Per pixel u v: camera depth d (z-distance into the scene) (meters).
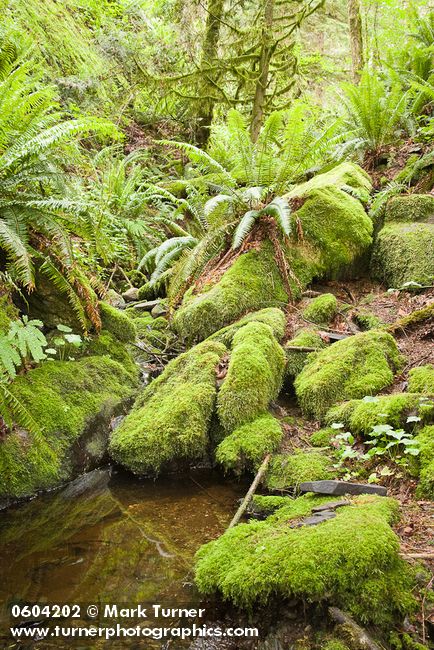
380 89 6.27
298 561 1.98
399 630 1.81
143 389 4.23
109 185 6.81
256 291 4.77
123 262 6.62
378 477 2.77
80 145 7.86
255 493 2.98
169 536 2.67
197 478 3.29
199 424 3.39
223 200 4.83
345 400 3.46
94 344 4.30
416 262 4.71
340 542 2.02
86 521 2.84
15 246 3.20
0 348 2.78
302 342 4.14
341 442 3.06
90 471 3.41
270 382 3.63
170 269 5.70
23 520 2.86
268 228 5.12
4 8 6.75
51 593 2.25
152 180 8.28
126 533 2.71
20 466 3.05
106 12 9.92
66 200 3.76
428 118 6.40
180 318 4.93
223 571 2.17
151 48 9.20
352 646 1.73
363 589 1.88
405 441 2.69
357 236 5.11
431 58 7.23
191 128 9.08
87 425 3.54
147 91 9.07
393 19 10.00
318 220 5.18
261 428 3.28
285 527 2.35
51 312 4.15
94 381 3.91
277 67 7.87
